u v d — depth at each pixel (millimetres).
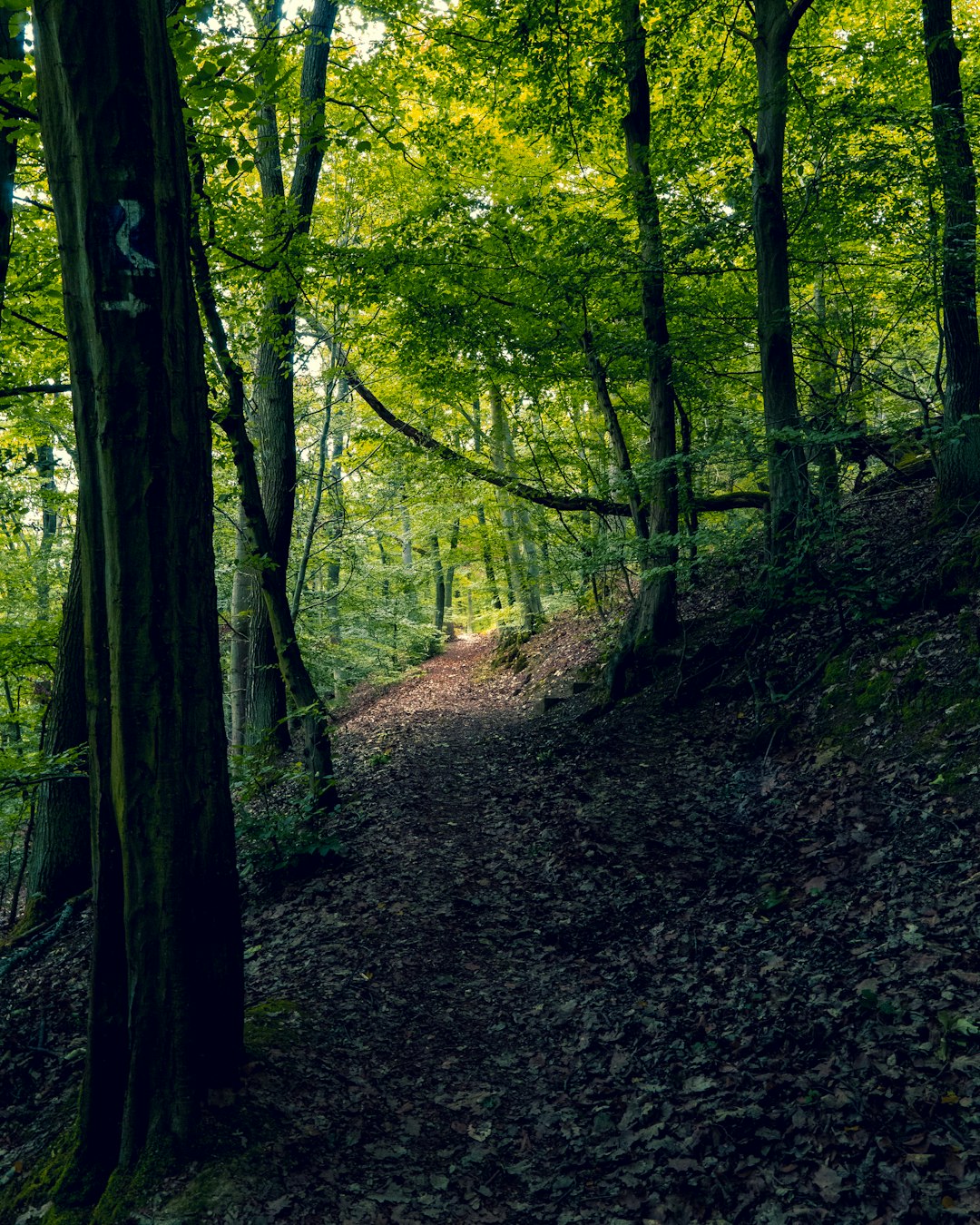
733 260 10867
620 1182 3350
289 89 8008
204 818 3654
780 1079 3637
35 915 8641
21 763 7461
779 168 9586
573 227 10109
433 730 13844
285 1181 3324
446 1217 3273
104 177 3189
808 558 7832
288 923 6473
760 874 5840
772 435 7820
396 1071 4348
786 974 4496
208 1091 3646
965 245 8305
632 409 14117
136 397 3336
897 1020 3709
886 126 9352
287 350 9297
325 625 19484
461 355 11500
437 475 15461
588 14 10375
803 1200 2965
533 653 18391
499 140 13688
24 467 11406
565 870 6754
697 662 10633
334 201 12719
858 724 7109
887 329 10961
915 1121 3143
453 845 7773
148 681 3447
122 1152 3453
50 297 7781
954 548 7938
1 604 13453
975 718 6047
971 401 8758
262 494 10562
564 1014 4836
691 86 11797
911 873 4977
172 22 4992
